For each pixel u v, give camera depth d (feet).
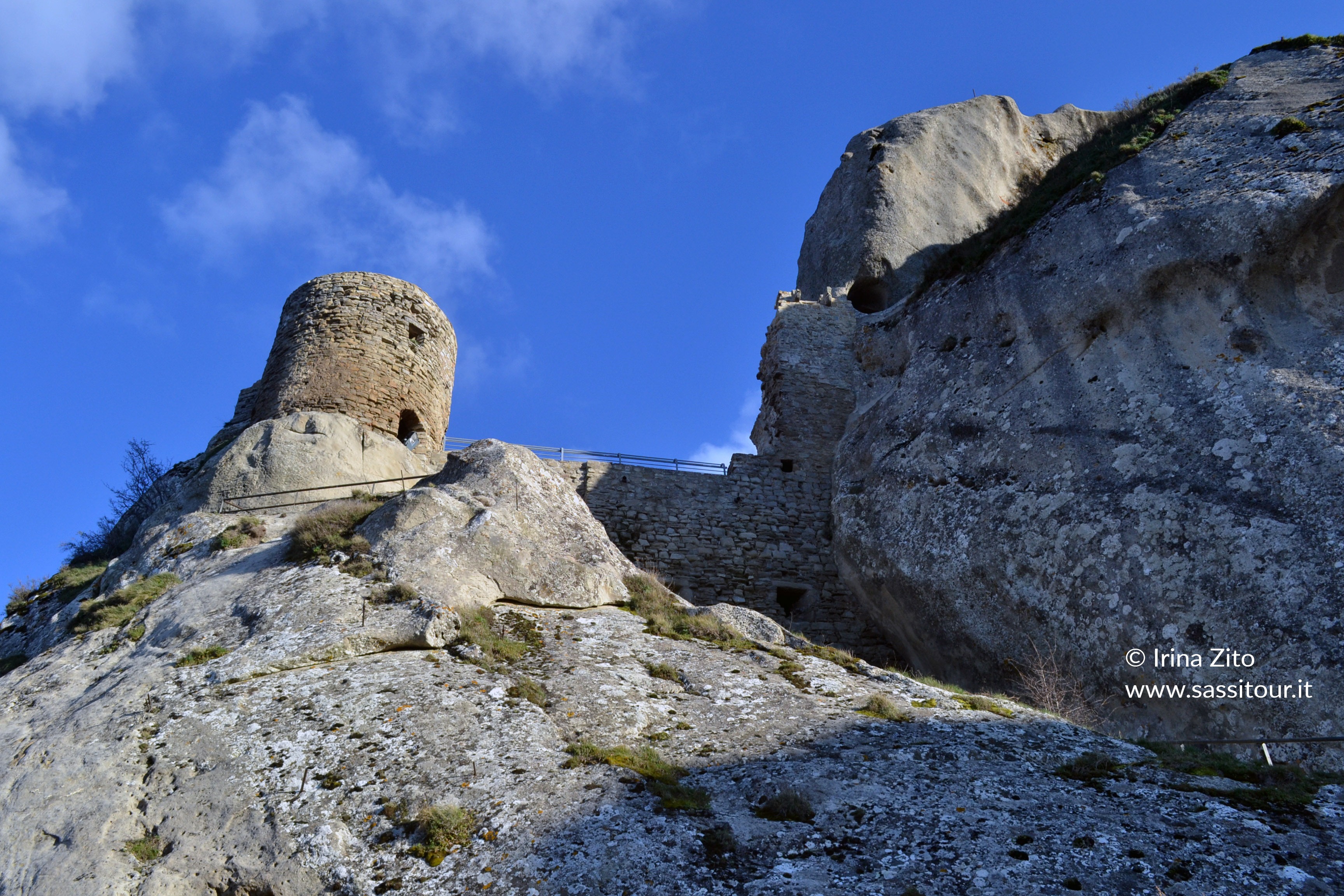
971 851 17.98
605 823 19.54
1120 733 31.63
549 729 24.18
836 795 20.77
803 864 18.02
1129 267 39.88
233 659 27.99
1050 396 40.83
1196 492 33.06
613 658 29.73
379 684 26.35
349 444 46.91
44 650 35.99
